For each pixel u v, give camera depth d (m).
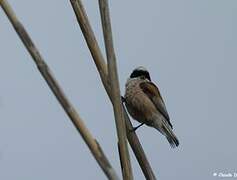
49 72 4.94
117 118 5.90
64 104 4.95
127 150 5.92
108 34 6.05
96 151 5.03
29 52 4.95
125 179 5.91
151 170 7.70
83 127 5.01
